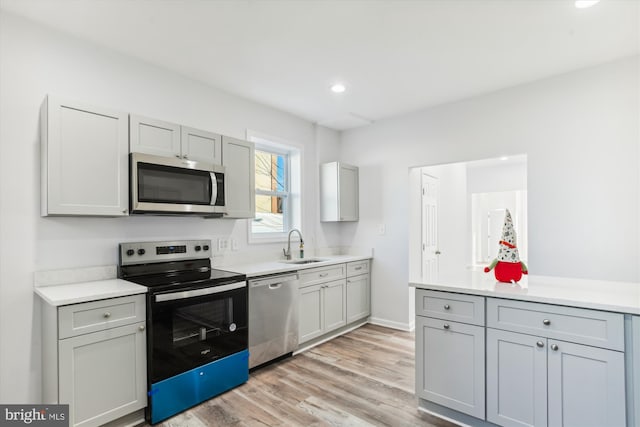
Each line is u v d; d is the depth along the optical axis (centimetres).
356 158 441
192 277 248
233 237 322
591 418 159
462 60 263
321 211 425
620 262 261
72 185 202
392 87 315
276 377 271
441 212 499
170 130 249
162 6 195
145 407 209
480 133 334
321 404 229
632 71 258
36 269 208
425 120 376
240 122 333
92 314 186
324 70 280
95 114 212
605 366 156
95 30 220
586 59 262
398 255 400
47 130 196
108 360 191
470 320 196
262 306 283
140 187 224
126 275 239
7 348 197
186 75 287
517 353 180
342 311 376
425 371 214
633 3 192
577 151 280
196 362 229
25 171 205
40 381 206
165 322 212
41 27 213
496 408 186
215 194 264
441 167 502
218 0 190
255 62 265
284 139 380
